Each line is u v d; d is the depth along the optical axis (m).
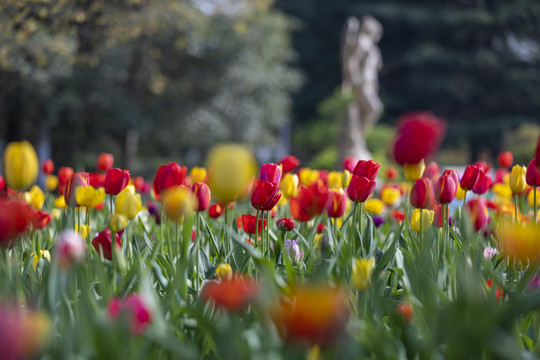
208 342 1.09
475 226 1.89
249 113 18.73
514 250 1.03
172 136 19.45
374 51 16.05
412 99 32.19
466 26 31.08
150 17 15.71
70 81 14.69
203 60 18.42
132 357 0.94
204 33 17.83
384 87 32.44
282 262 1.91
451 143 32.03
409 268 1.61
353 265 1.29
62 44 11.66
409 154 1.11
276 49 19.44
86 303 0.99
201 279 1.72
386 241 2.21
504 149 32.78
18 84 13.05
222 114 19.11
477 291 1.00
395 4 31.64
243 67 18.44
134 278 1.45
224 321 1.15
